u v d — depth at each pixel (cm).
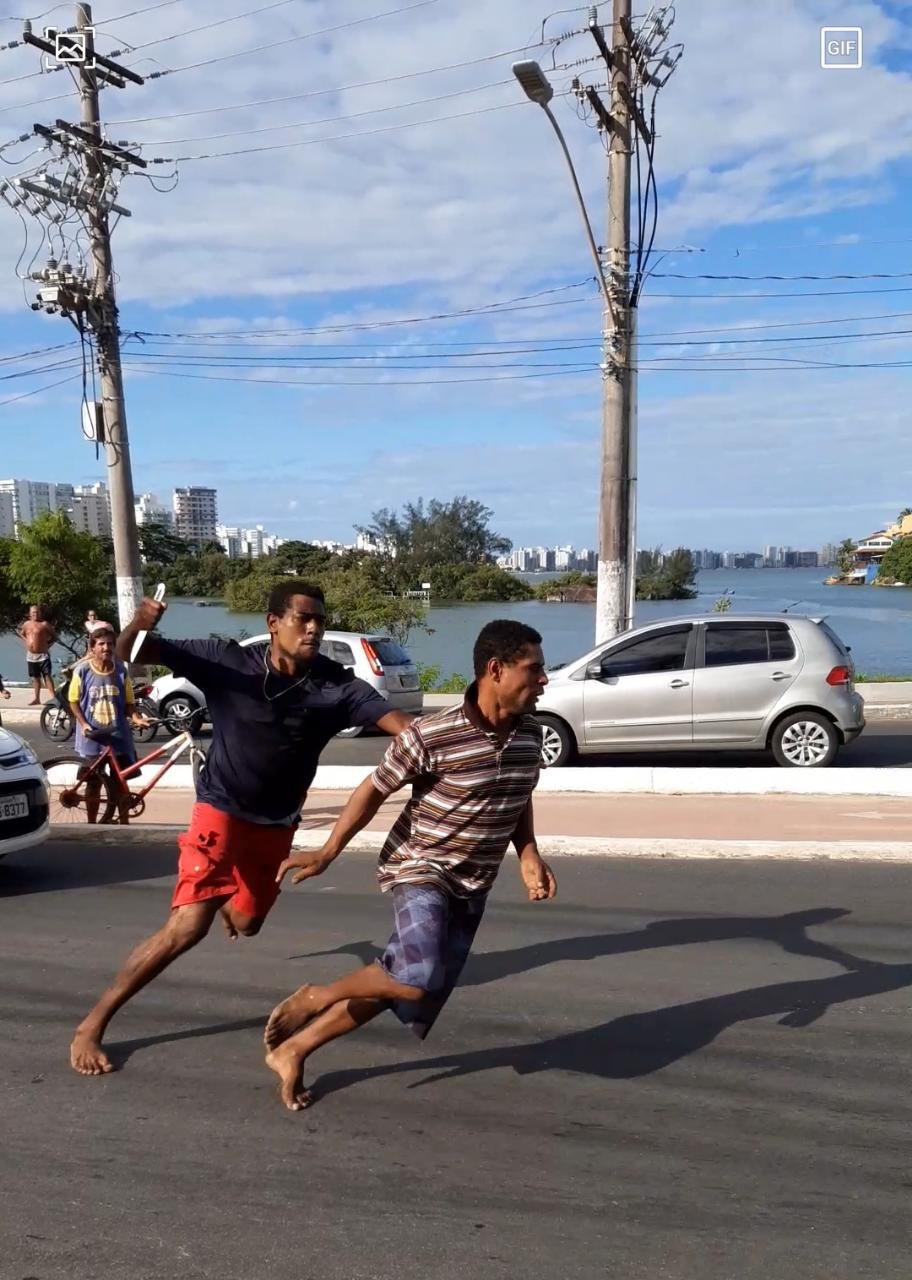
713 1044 460
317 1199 345
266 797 429
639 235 1592
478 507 6981
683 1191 348
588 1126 392
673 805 960
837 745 1138
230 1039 473
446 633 3616
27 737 1708
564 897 686
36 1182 356
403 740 387
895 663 2519
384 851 412
